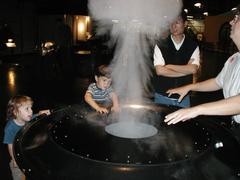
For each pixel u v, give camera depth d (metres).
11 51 12.27
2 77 7.81
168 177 1.22
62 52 9.75
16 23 12.72
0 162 3.08
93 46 10.83
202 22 24.77
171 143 1.53
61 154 1.37
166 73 2.85
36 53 13.16
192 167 1.29
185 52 2.87
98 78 2.62
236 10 1.80
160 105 2.26
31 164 1.30
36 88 6.65
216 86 2.19
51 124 1.74
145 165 1.27
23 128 1.66
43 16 13.59
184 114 1.38
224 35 18.98
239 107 1.39
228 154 1.45
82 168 1.26
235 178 1.28
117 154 1.37
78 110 2.08
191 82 2.99
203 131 1.70
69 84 7.11
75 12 12.84
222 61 13.16
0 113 4.51
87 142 1.49
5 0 12.12
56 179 1.20
